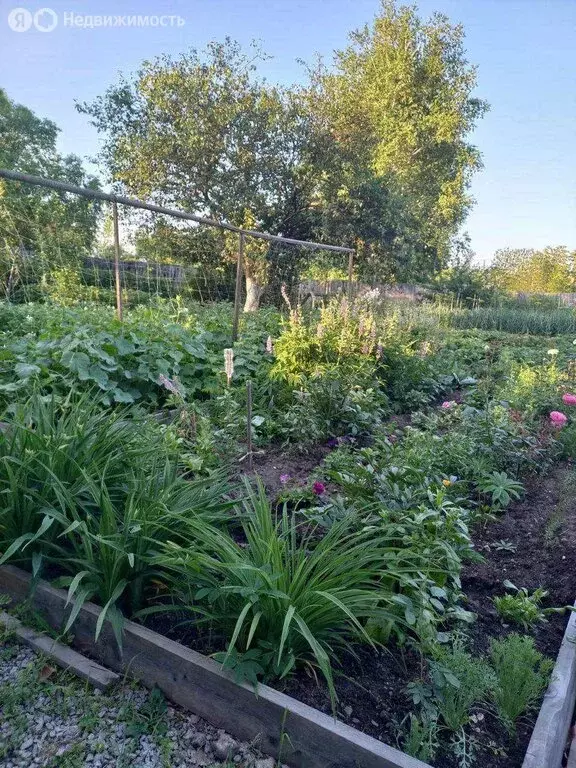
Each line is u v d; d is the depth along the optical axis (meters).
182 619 2.04
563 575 2.63
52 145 23.12
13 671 1.87
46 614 2.07
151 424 3.25
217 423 4.12
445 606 2.23
